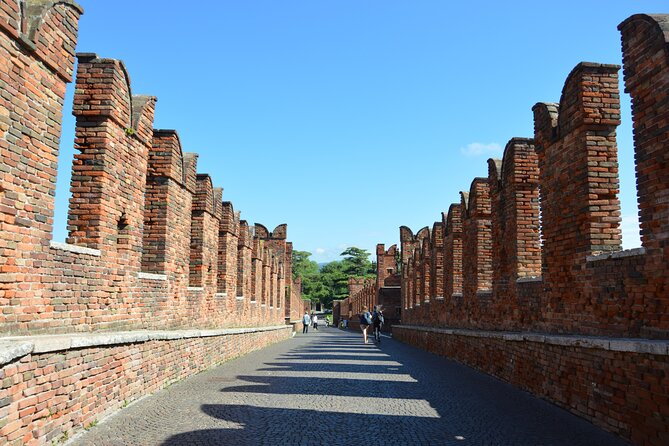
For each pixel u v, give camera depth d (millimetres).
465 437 8008
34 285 8055
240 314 27125
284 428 8492
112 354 9297
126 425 8469
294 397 11328
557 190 12031
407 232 59000
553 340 10273
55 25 8406
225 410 9773
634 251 8906
